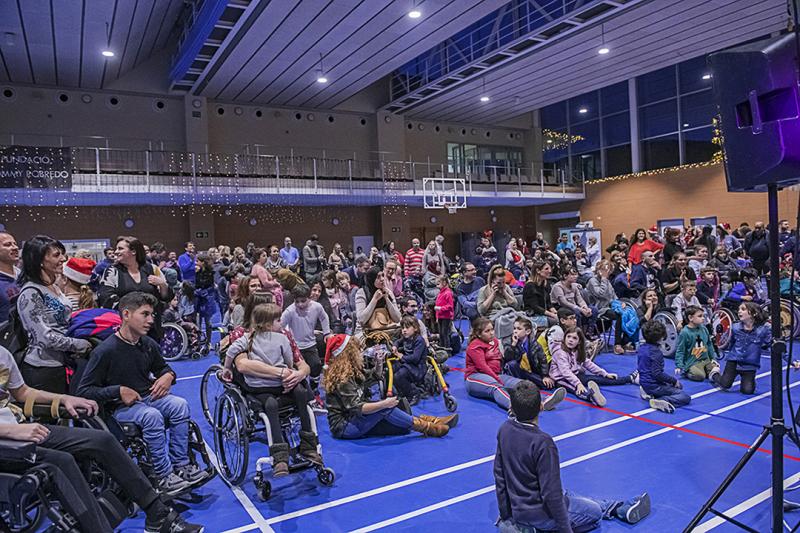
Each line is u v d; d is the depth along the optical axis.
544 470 2.54
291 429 4.12
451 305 8.22
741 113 2.62
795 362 7.04
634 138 23.19
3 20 11.82
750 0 13.09
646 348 5.62
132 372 3.51
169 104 18.48
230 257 11.75
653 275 9.16
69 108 16.97
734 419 4.95
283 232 20.69
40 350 3.40
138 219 17.88
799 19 2.35
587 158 25.44
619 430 4.74
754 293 7.59
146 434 3.36
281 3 12.26
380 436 4.83
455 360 8.01
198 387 6.59
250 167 19.05
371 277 6.46
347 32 13.93
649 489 3.58
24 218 16.23
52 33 12.78
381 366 5.36
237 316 5.76
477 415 5.35
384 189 20.25
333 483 3.87
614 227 23.97
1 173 13.37
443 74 19.02
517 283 10.48
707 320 7.77
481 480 3.83
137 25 14.00
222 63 15.85
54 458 2.57
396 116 22.86
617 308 8.03
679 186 21.34
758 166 2.53
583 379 6.19
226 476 3.90
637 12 13.67
